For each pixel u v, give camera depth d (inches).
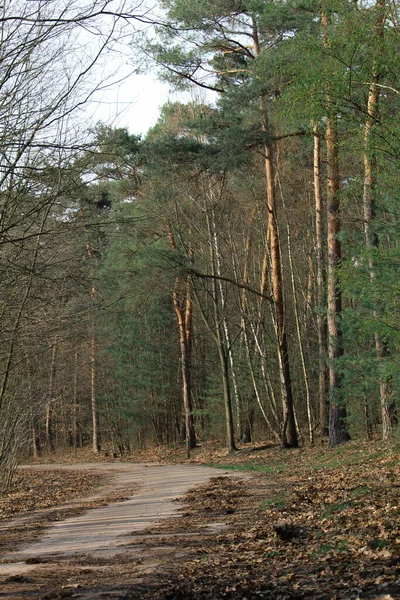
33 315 547.2
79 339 1082.1
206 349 2012.8
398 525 381.7
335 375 1076.5
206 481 903.1
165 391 2030.0
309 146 1278.3
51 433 2524.6
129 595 299.6
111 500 757.3
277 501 606.5
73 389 2026.3
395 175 647.8
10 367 719.7
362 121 641.0
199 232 1434.5
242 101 1079.0
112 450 2237.9
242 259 1680.6
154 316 1910.7
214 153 1120.8
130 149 1071.0
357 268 687.1
